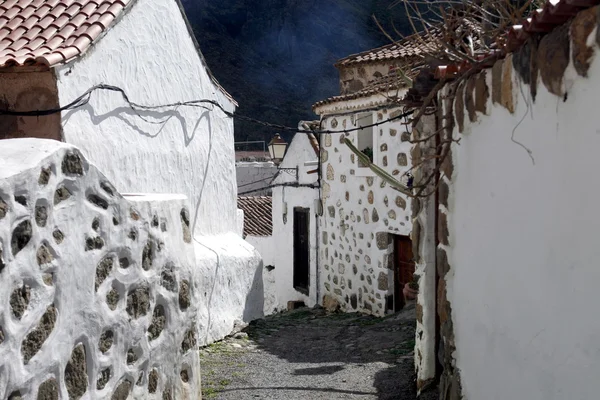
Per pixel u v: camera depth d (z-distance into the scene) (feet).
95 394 12.11
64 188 11.37
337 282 44.57
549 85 9.65
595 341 8.53
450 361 16.11
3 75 23.00
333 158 44.19
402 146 35.27
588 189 8.63
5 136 23.26
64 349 11.11
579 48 8.51
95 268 12.22
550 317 10.06
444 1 15.93
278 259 55.11
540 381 10.46
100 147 25.16
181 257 16.10
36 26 25.36
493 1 14.66
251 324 35.19
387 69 45.24
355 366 24.61
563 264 9.52
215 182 34.78
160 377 14.85
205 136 33.73
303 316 42.96
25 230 10.14
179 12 31.19
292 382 22.52
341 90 49.62
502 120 12.25
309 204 48.62
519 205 11.37
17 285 9.90
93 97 24.79
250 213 65.62
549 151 9.96
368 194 39.70
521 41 10.94
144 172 28.27
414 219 20.20
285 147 53.01
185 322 16.17
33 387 10.21
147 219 14.40
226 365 25.72
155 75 29.22
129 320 13.44
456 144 15.53
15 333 9.77
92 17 25.67
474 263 14.19
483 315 13.55
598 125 8.27
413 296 24.84
